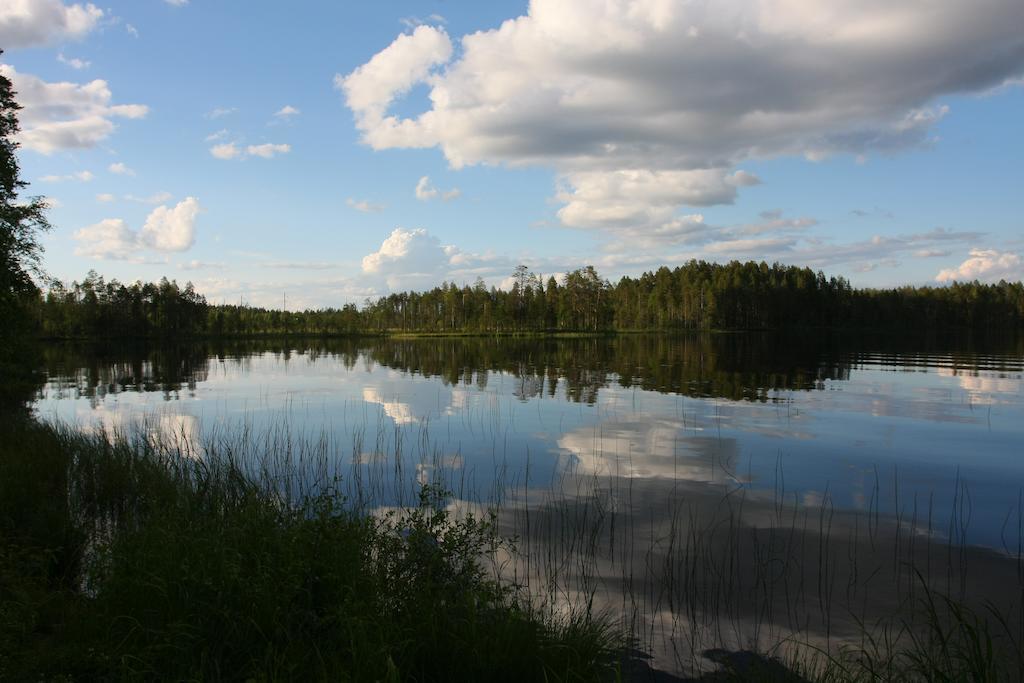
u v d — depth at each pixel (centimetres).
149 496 897
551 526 952
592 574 757
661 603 682
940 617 670
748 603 689
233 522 639
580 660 481
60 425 1702
